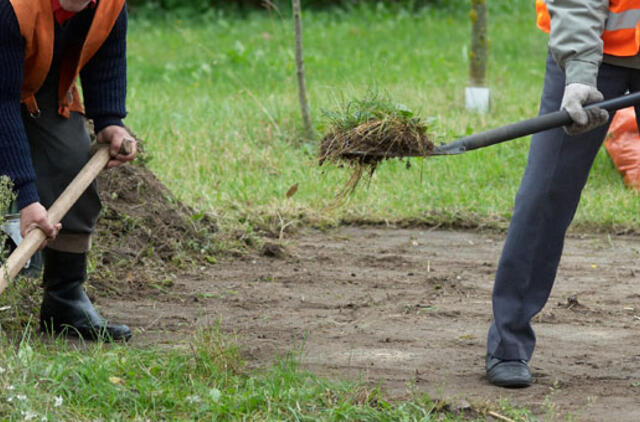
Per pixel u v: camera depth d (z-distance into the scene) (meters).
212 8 32.91
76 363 5.79
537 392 5.97
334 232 10.95
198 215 10.11
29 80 6.08
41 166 6.40
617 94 5.75
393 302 8.23
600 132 5.75
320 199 11.73
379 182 12.44
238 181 12.30
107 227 9.20
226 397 5.42
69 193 5.97
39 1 5.74
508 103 17.22
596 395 5.94
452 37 27.12
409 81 19.05
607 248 10.33
